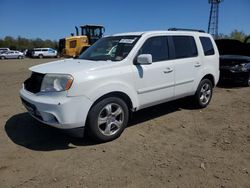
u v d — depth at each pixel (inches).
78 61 213.3
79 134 181.0
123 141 197.2
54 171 156.1
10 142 195.2
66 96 173.2
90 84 178.9
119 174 152.6
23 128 222.4
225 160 168.9
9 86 419.2
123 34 234.4
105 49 225.6
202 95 276.4
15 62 1258.0
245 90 390.0
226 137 205.0
